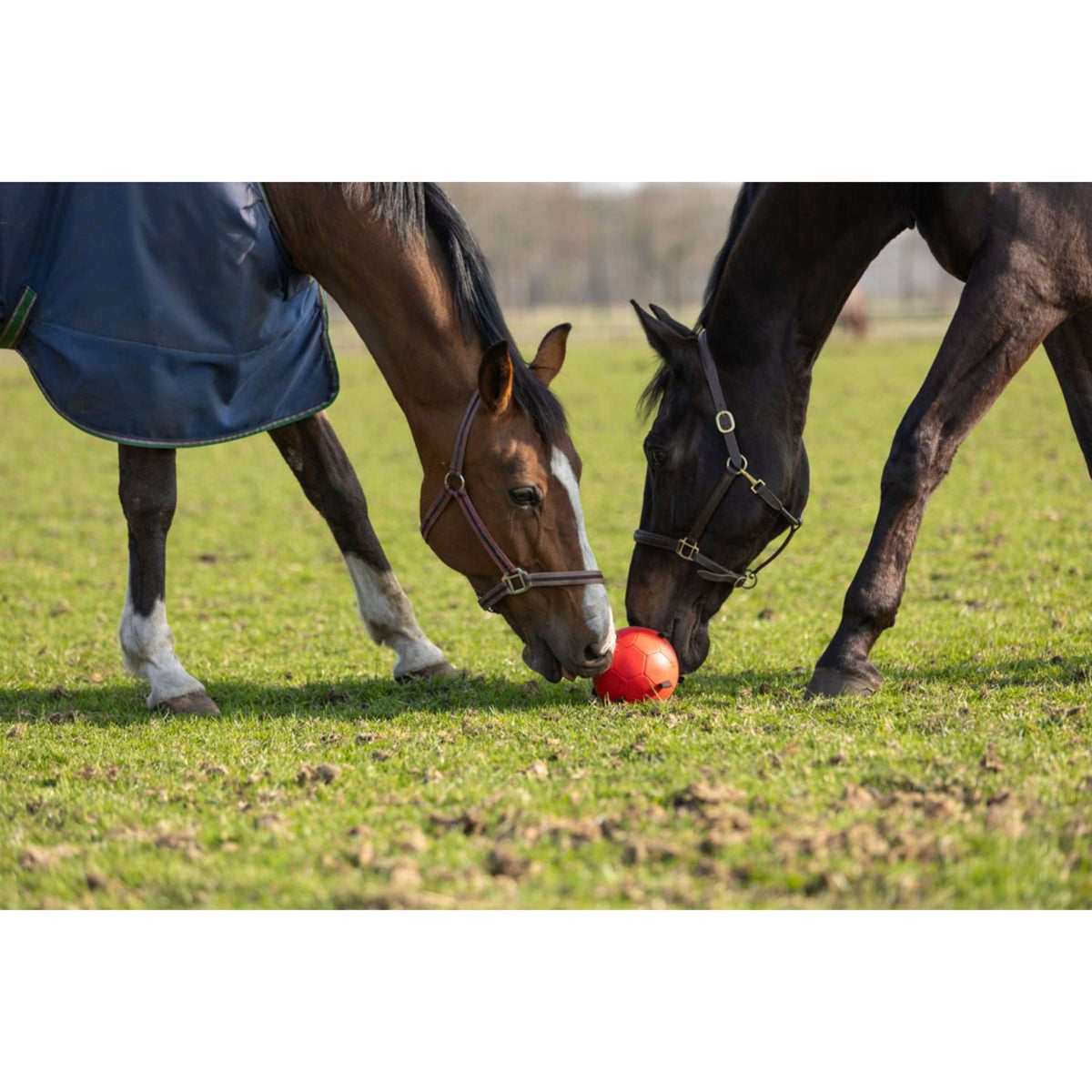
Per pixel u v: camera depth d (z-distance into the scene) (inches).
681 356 232.4
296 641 325.1
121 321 218.2
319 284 244.5
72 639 333.1
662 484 235.0
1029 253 204.8
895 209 222.8
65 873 146.3
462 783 173.8
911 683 225.9
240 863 145.9
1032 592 339.9
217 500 652.1
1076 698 207.3
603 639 215.6
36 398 1146.0
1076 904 124.8
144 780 187.3
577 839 144.3
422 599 389.4
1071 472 597.6
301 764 189.5
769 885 129.8
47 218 218.5
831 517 527.2
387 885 135.0
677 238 3474.4
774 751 179.8
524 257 3646.7
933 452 208.4
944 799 147.9
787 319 230.1
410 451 829.2
